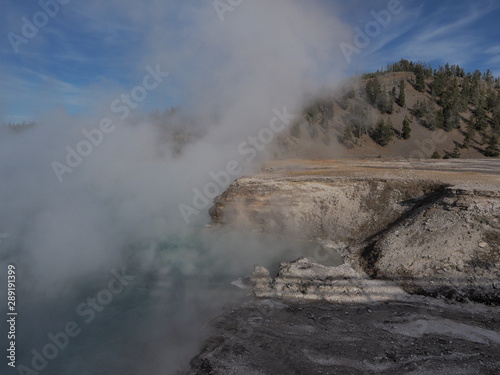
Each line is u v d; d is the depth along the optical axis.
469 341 15.84
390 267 22.56
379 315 18.44
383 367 14.23
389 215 28.73
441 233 23.02
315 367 14.41
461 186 25.78
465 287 19.73
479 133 109.38
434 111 120.25
